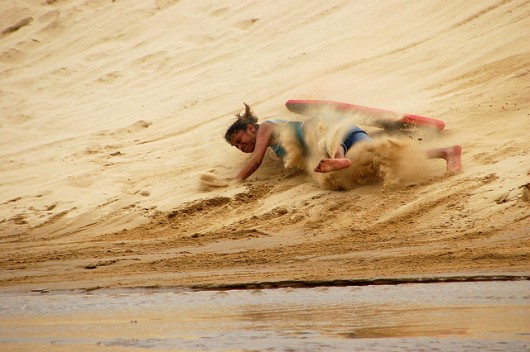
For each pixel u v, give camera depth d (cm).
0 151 4722
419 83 3975
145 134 4500
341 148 3042
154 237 2981
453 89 3738
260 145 3284
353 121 3184
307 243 2595
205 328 1563
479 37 4253
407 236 2517
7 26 7019
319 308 1712
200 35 5866
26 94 5769
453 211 2627
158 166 3791
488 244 2312
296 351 1295
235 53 5431
